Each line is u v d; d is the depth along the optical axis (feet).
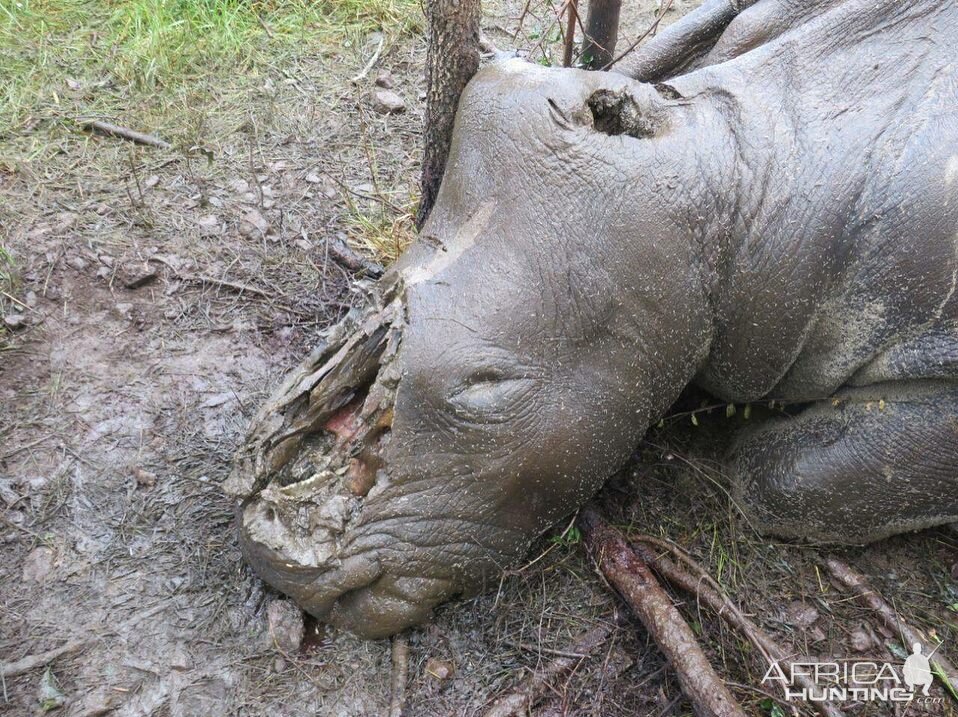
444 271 3.93
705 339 4.28
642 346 4.09
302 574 3.92
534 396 3.92
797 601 4.43
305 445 4.04
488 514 4.00
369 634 4.04
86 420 4.61
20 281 5.02
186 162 5.80
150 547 4.28
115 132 5.87
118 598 4.12
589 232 3.95
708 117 4.19
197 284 5.21
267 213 5.62
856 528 4.49
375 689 4.01
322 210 5.70
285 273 5.36
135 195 5.54
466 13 4.34
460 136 4.17
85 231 5.29
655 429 4.92
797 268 4.15
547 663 4.10
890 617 4.35
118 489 4.42
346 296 5.31
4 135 5.72
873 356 4.32
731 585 4.41
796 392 4.61
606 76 4.18
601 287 3.96
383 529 3.90
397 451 3.86
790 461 4.52
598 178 3.96
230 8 6.86
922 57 4.25
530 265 3.92
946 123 4.11
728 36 4.78
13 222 5.26
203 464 4.55
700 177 4.07
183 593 4.17
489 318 3.87
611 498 4.63
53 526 4.28
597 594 4.33
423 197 4.99
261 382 4.89
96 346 4.87
